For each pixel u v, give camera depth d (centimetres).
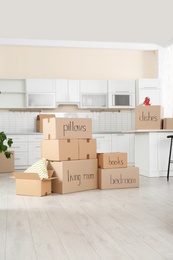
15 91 839
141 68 935
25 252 230
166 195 446
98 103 876
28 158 817
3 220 319
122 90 885
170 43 873
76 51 909
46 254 226
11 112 869
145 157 645
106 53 921
